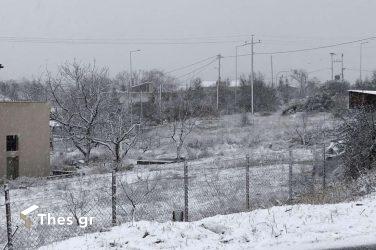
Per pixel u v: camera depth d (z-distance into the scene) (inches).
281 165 989.2
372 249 318.3
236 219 404.5
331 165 798.5
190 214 568.4
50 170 1343.5
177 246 335.3
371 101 916.6
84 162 1505.9
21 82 2674.7
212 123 2165.4
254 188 738.2
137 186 757.3
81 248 337.1
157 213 573.3
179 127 1887.3
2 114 1222.9
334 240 339.6
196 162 1247.5
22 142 1270.9
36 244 436.5
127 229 371.9
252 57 2363.4
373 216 395.2
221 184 783.1
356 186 614.2
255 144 1573.6
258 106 2827.3
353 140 724.7
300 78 4047.7
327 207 435.2
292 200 605.0
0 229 514.3
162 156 1493.6
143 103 2400.3
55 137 1851.6
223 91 3070.9
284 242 339.0
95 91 1608.0
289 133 1684.3
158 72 3631.9
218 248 329.4
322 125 1628.9
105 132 1464.1
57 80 1705.2
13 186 964.6
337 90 2783.0
